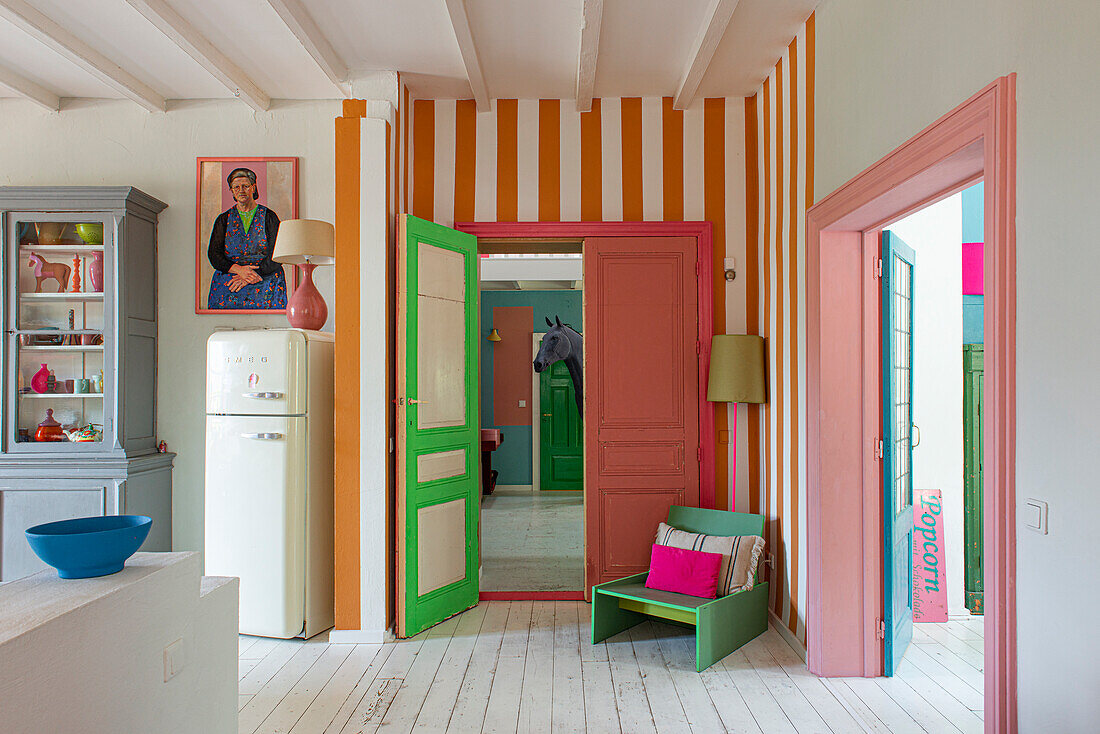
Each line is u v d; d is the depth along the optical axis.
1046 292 1.76
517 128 4.59
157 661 1.79
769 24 3.58
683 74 4.17
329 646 3.70
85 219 4.04
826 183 3.30
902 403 3.63
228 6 3.33
